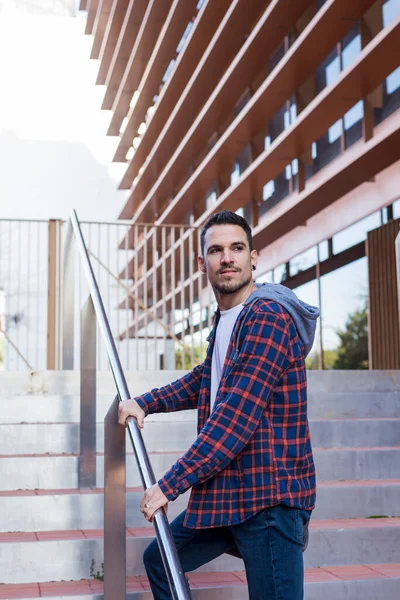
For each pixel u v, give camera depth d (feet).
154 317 25.43
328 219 34.99
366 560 9.16
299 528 5.70
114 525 7.31
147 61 55.72
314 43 30.94
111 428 7.31
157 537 5.45
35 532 9.36
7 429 11.55
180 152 47.62
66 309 15.90
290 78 34.12
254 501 5.62
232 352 5.96
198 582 8.22
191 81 43.57
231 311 6.37
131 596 7.80
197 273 45.52
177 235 53.98
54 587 8.23
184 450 12.05
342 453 11.18
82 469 10.18
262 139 41.81
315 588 8.16
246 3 36.14
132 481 10.76
